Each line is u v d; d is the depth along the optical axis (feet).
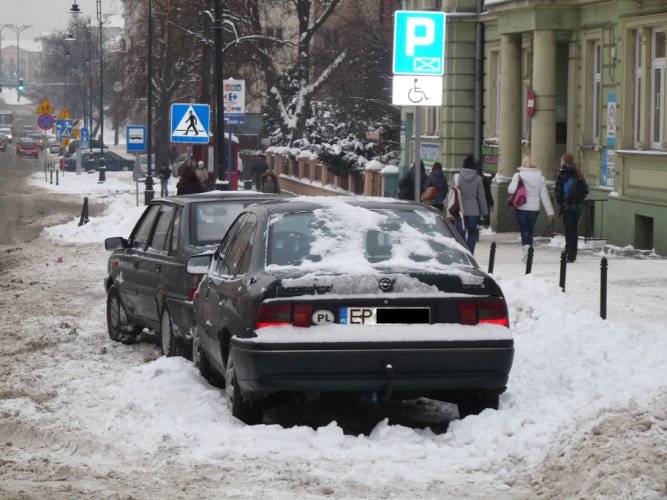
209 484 36.52
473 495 35.09
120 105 330.13
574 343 62.85
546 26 146.51
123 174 429.79
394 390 44.24
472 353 44.09
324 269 44.83
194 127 138.72
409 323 44.21
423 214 49.01
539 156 148.56
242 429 43.73
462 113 181.57
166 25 266.98
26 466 39.24
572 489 33.94
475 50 179.63
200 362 55.88
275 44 298.56
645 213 124.67
